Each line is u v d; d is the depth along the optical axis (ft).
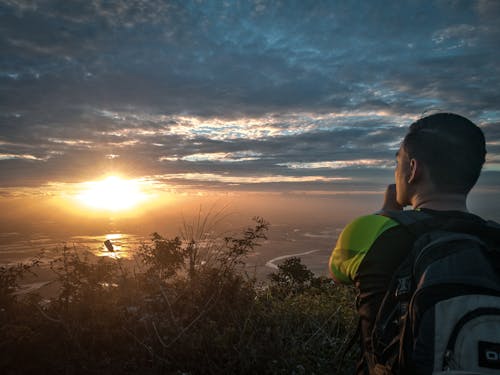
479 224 3.61
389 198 5.50
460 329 2.85
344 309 13.23
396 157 4.56
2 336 8.14
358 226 4.14
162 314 11.04
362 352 4.16
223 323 10.65
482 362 2.71
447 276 3.09
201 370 8.98
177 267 12.19
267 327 10.64
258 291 14.37
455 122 4.00
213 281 11.28
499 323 2.80
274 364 9.57
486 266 3.14
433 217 3.79
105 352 9.20
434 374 2.85
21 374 7.95
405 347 3.12
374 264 3.81
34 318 9.07
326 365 9.91
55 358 8.45
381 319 3.56
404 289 3.43
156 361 8.93
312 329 12.21
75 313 9.52
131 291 11.66
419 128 4.20
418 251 3.50
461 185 3.92
